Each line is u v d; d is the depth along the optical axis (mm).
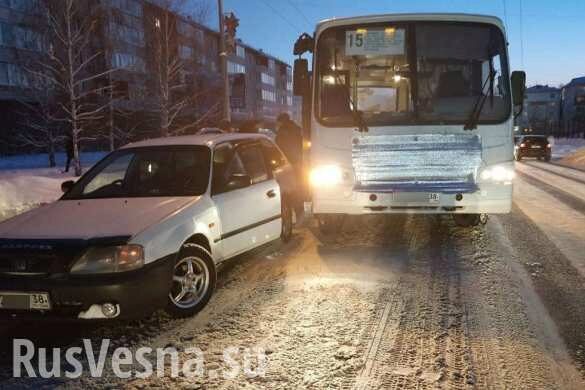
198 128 25141
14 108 33500
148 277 3912
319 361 3447
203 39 27312
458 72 6262
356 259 5992
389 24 6371
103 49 19969
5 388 3246
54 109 21328
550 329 3906
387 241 6918
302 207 8375
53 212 4680
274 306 4504
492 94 6199
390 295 4703
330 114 6375
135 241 3928
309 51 6980
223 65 19453
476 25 6305
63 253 3830
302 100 7039
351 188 6289
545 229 7609
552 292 4738
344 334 3865
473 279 5152
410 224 8039
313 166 6438
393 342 3713
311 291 4871
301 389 3100
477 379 3170
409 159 6094
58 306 3791
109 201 4926
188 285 4410
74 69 17250
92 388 3217
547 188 13328
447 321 4082
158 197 4969
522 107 6391
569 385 3090
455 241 6855
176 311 4277
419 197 6070
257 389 3119
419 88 6250
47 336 4059
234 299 4723
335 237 7230
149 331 4070
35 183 12602
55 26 16141
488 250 6320
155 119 22734
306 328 4000
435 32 6312
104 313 3775
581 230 7520
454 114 6176
